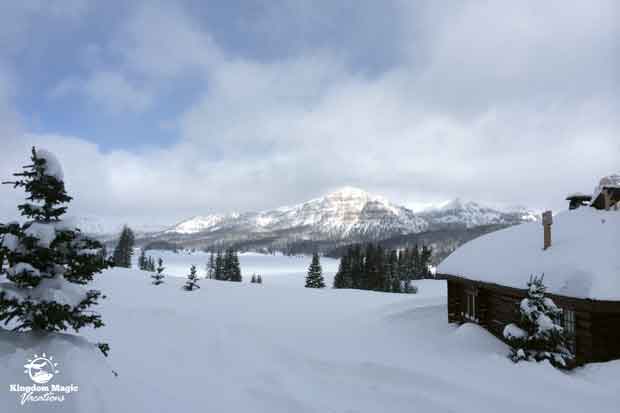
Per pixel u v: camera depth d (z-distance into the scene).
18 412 5.63
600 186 15.44
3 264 8.06
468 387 9.90
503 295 14.92
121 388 7.87
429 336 16.22
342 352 13.77
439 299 25.72
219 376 11.04
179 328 17.41
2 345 7.46
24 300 7.49
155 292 33.69
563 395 9.08
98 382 7.25
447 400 9.30
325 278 104.62
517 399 9.05
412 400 9.38
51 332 8.36
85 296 8.23
